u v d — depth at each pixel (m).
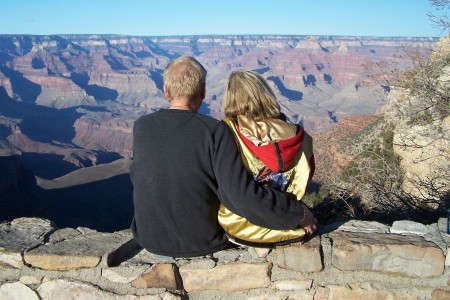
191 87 2.62
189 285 2.77
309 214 2.70
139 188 2.64
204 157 2.54
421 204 8.48
